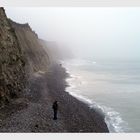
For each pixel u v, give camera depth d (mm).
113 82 50094
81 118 22766
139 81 51531
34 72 46500
